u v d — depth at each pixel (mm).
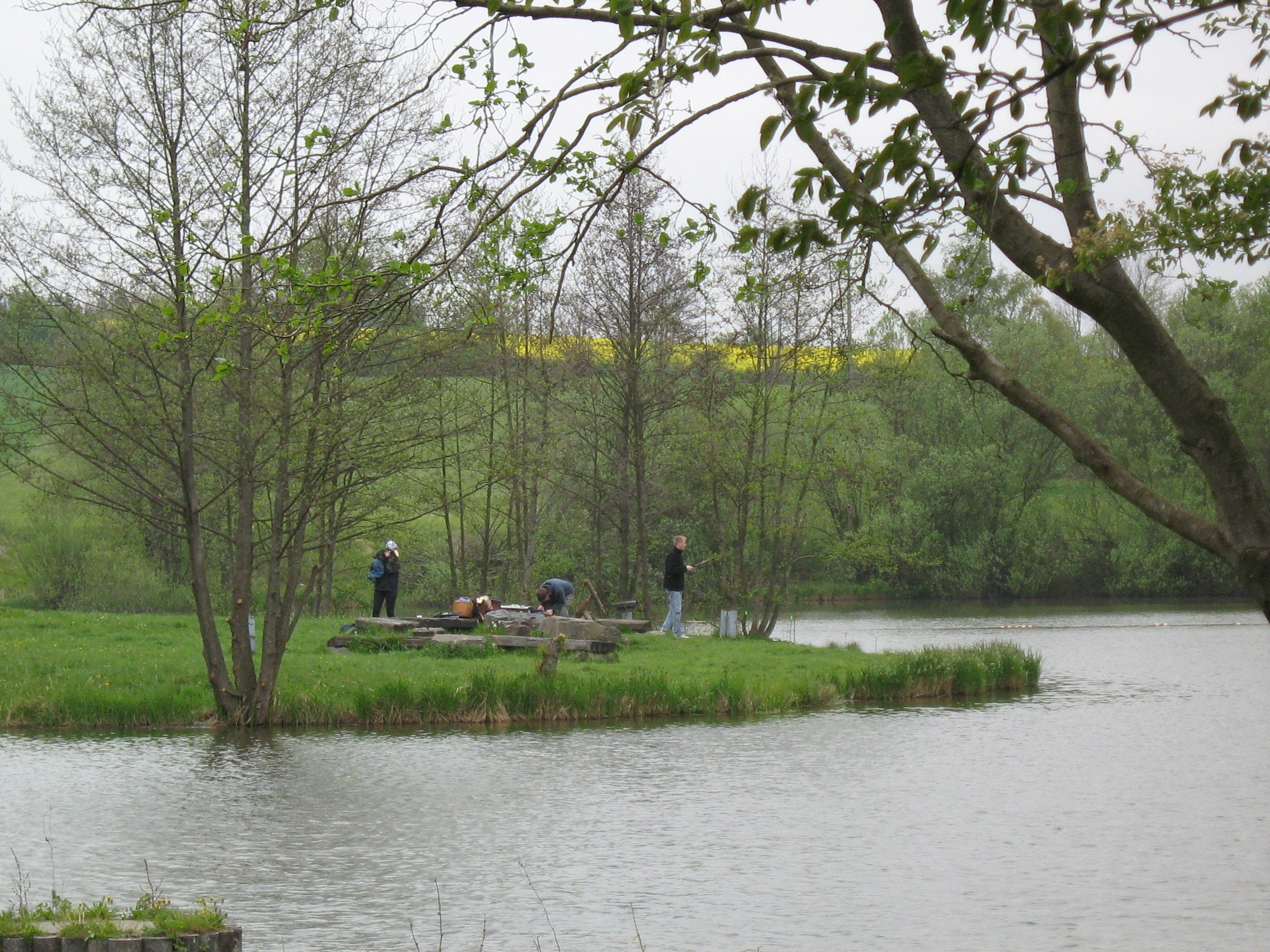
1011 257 8875
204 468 37375
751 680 39781
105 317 30797
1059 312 100438
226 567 69000
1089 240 7898
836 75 8164
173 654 42250
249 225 30250
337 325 11875
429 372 32344
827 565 99812
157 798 24906
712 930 16625
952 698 41344
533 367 61938
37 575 74375
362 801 24719
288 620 34531
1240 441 7859
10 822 22844
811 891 18547
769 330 57281
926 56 7832
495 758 29562
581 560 78438
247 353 29672
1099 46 7941
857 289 11945
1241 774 27609
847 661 46344
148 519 33312
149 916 12820
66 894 18031
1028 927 16750
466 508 70938
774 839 21719
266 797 25078
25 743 31312
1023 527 100000
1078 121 8672
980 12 7758
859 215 8984
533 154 10812
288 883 18828
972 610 91125
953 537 99562
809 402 59531
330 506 33594
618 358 62062
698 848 21031
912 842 21500
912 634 69750
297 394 31844
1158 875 19516
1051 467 100500
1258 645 61531
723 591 64188
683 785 26438
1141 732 33875
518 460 42969
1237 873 19500
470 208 12008
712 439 59281
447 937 16266
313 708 34500
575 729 34281
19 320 31172
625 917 17188
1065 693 42781
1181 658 55219
